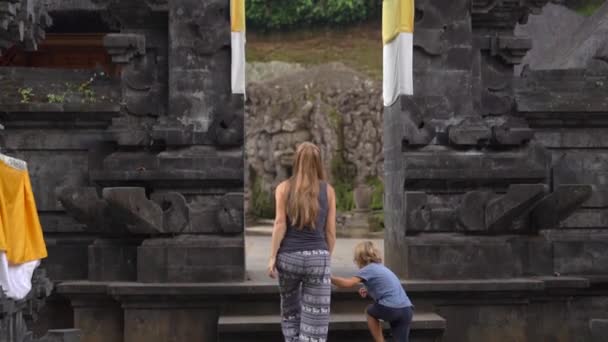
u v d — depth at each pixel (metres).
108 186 8.76
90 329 8.62
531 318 8.90
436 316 8.06
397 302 6.81
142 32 9.15
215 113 8.89
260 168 24.38
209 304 8.31
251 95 24.84
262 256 13.05
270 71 27.55
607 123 9.67
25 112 9.16
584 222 9.67
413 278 8.64
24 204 6.67
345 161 24.11
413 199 8.74
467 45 9.12
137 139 8.81
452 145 9.02
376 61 27.20
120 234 8.92
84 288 8.48
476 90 9.38
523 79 9.64
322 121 24.19
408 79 8.96
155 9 8.90
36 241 6.79
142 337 8.29
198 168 8.63
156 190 8.73
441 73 9.08
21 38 6.60
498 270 8.72
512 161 8.92
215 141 8.81
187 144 8.79
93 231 9.20
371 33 27.66
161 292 8.15
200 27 8.85
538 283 8.43
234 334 7.69
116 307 8.64
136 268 8.78
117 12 9.05
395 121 9.34
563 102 9.45
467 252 8.70
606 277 9.21
